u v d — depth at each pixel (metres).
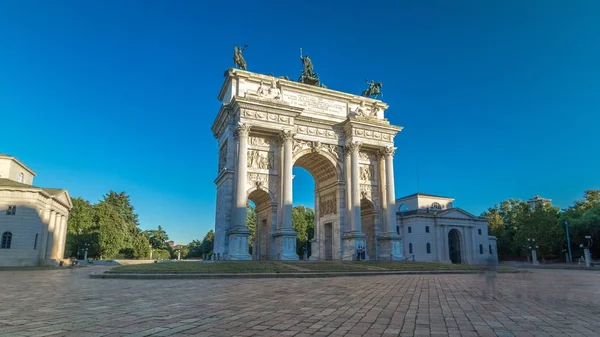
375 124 65.75
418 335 11.37
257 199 64.19
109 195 143.12
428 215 109.31
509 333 11.79
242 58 63.31
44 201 78.31
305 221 126.62
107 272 38.09
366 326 12.53
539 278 39.53
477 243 113.38
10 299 19.38
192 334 11.10
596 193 128.75
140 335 10.93
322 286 26.83
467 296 21.33
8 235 71.06
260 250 63.31
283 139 59.19
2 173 84.88
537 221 110.56
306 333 11.38
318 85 69.88
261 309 15.84
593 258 106.06
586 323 13.53
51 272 50.94
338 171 65.38
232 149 58.91
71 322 12.88
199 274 34.72
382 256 64.50
